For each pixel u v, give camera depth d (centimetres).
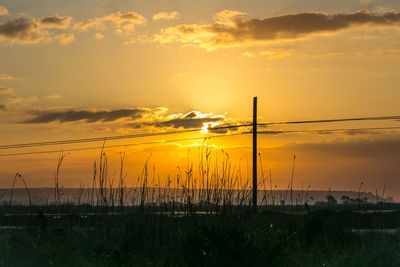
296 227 1184
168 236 1088
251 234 1002
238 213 1120
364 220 1916
